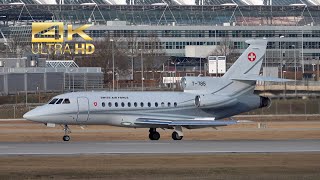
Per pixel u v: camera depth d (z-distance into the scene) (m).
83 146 159.75
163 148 155.62
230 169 127.19
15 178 117.06
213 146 160.12
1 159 137.12
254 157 141.38
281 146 160.62
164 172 123.62
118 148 155.38
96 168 127.06
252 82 197.38
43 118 181.38
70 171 123.88
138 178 117.50
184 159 138.25
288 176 119.00
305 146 160.75
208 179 116.44
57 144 164.88
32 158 138.62
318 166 130.62
